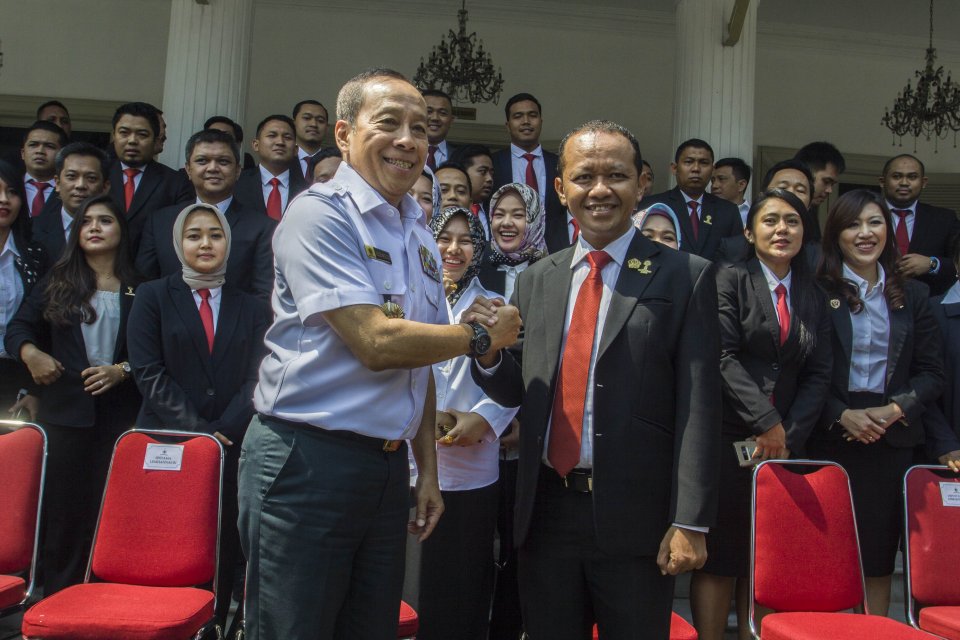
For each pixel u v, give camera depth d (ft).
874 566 11.35
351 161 6.88
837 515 9.71
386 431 6.56
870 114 28.12
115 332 12.37
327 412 6.39
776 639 8.89
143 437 9.91
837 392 11.55
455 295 10.71
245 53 18.88
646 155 26.78
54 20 25.34
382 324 6.23
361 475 6.46
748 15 19.75
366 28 25.98
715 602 10.63
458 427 9.17
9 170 12.96
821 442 11.64
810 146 18.11
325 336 6.47
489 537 9.74
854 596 9.59
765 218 11.13
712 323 7.41
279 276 6.78
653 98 26.89
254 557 6.47
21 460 9.96
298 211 6.58
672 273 7.53
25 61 25.21
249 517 6.54
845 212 11.99
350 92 6.91
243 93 18.88
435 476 7.59
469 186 14.43
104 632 8.35
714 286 7.52
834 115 27.96
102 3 25.44
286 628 6.30
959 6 25.98
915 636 8.68
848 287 11.78
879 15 26.78
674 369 7.48
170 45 18.57
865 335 11.73
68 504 12.01
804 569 9.50
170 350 11.32
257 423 6.73
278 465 6.42
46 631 8.35
